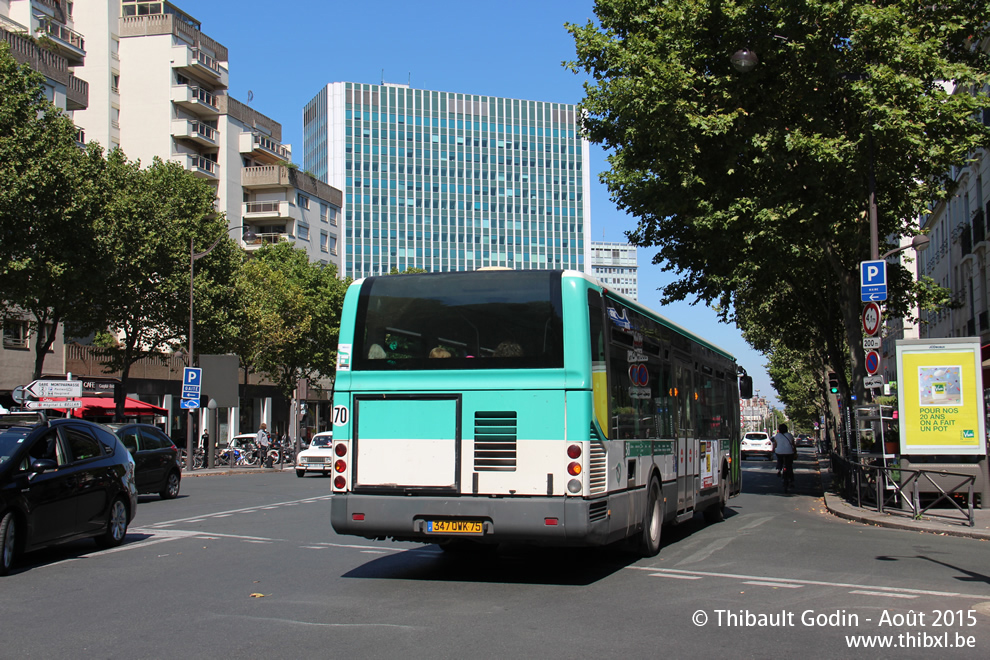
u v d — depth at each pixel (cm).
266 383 6606
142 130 6412
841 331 3164
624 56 2144
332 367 6331
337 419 982
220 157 6825
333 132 14250
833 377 2931
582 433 912
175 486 2259
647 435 1149
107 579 969
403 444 958
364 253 14125
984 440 1761
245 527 1512
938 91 2083
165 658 618
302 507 1920
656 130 2120
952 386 1777
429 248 14500
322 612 781
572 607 809
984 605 815
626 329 1074
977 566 1080
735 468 1931
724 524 1636
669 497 1264
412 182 14538
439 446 945
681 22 2131
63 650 643
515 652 636
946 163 2120
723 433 1741
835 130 2070
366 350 984
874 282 1908
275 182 7100
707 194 2259
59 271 2862
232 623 734
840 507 1886
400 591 893
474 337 952
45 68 4288
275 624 730
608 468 969
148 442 2181
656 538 1174
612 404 992
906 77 1955
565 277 941
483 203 14900
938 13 2155
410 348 970
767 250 2230
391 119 14525
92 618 756
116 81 6419
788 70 2089
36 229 2848
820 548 1257
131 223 3662
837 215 2150
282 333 5300
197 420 5566
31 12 5491
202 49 6600
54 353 4266
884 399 2378
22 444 1077
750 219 2186
